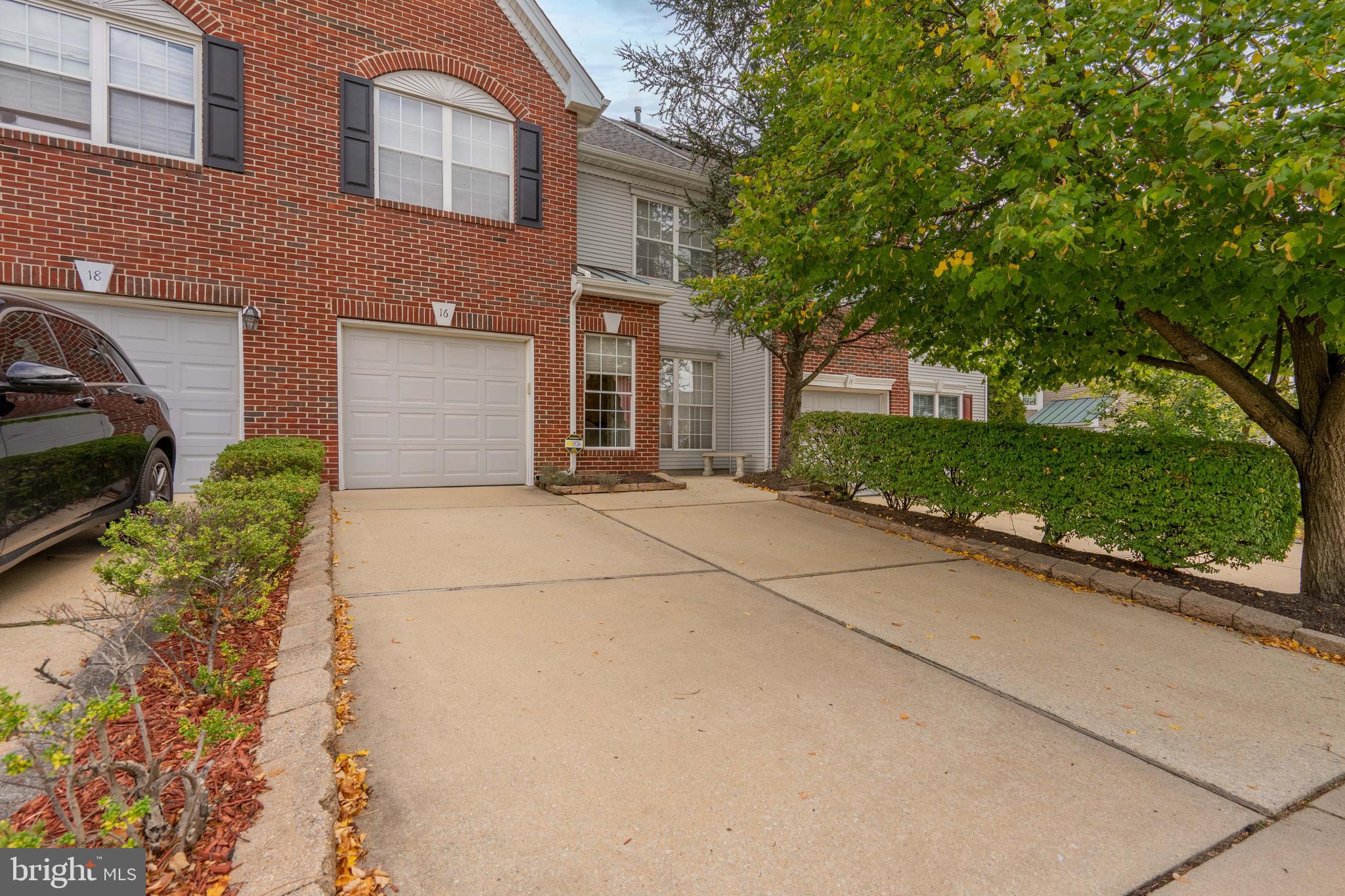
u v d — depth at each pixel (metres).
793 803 2.29
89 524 4.19
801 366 11.67
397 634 3.64
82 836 1.61
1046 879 1.97
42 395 3.68
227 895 1.59
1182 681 3.54
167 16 7.13
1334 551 4.85
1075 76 4.13
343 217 8.05
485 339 9.21
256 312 7.45
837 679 3.35
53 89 6.71
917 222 4.84
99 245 6.73
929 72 4.59
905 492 7.37
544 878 1.87
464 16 8.91
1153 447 5.35
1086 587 5.26
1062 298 4.45
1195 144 3.52
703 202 12.38
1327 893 1.98
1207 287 4.09
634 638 3.78
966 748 2.74
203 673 2.61
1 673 2.73
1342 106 3.33
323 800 1.96
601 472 10.26
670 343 13.84
